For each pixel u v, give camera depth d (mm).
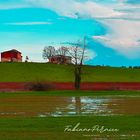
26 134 28172
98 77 151500
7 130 29625
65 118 37219
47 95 84438
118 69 166500
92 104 59688
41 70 160750
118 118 37000
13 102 64000
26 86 103938
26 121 34469
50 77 151875
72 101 67125
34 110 49500
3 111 48062
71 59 120312
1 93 88875
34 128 30578
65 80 145500
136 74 162625
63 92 94375
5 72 156375
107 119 36062
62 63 166500
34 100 69125
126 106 55219
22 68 162875
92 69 153625
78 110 49469
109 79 150250
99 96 82375
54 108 52531
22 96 80500
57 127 31125
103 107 53750
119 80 149875
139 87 117000
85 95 85812
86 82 136500
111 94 89250
